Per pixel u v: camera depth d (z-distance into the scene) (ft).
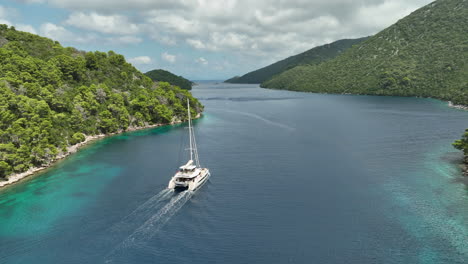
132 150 398.83
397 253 166.71
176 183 253.65
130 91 621.31
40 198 246.47
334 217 206.08
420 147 376.07
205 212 215.72
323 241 178.81
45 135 349.82
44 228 198.70
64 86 504.43
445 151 356.59
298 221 201.57
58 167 329.52
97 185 272.72
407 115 647.97
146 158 358.43
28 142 321.32
